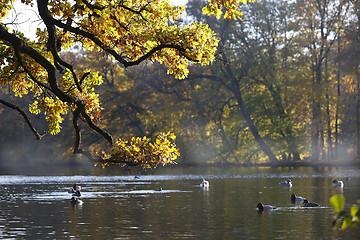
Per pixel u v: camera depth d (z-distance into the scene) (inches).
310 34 4837.6
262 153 5334.6
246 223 1400.1
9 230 1293.1
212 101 4874.5
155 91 5319.9
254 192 2354.8
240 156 5054.1
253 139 5036.9
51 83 927.7
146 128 5315.0
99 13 936.9
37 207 1786.4
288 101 4872.0
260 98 4795.8
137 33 959.0
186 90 5265.8
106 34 966.4
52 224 1390.3
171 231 1269.7
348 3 4886.8
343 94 5556.1
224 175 3678.6
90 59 5615.2
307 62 4867.1
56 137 5457.7
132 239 1162.6
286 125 4712.1
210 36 927.7
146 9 949.8
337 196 272.1
